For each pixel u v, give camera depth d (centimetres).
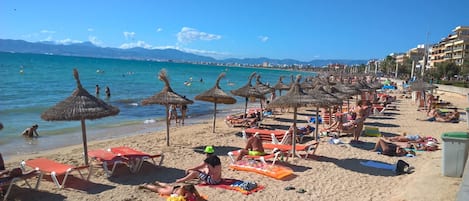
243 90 1656
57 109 825
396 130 1582
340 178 853
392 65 11325
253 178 838
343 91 2103
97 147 1191
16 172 689
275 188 773
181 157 1049
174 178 848
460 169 753
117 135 1493
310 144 1042
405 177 854
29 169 905
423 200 643
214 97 1406
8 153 1122
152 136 1405
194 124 1848
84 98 851
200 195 714
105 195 725
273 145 1030
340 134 1433
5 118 1809
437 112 1914
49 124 1688
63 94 3012
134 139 1333
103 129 1628
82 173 857
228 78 8175
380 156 1068
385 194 740
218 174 791
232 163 930
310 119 1845
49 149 1195
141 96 3180
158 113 2217
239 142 1293
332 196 732
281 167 916
